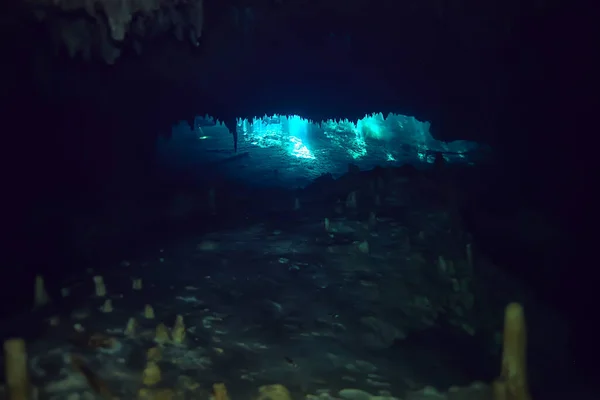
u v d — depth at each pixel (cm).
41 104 926
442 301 681
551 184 1041
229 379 489
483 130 1170
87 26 683
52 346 522
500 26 839
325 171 1669
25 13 624
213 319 600
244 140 2009
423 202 995
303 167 1695
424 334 605
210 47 886
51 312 614
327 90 1158
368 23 862
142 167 1229
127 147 1173
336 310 632
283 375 499
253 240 865
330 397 466
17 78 811
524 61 942
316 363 522
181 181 1341
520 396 418
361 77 1095
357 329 594
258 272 732
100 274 738
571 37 849
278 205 1072
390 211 955
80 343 529
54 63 822
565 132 997
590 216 946
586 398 604
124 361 505
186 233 931
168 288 682
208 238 888
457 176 1252
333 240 838
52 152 1035
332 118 1323
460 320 651
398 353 556
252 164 1681
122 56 854
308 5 788
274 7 789
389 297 670
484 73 1010
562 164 1025
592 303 817
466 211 1025
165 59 895
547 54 905
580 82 905
